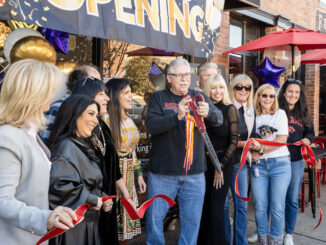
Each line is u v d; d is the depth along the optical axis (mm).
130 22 2896
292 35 4875
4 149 1331
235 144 2932
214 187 2900
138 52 4648
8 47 2791
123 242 2926
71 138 1717
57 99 2268
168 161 2580
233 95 3350
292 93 3559
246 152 2881
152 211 2633
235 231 3258
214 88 2967
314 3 8664
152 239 2652
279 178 3121
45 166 1454
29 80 1369
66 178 1601
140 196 3951
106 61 4383
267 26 7195
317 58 6395
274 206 3150
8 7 2078
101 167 1981
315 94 8906
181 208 2727
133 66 4605
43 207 1459
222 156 2900
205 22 3785
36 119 1433
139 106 4531
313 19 8664
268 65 5184
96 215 1833
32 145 1418
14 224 1317
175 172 2576
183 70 2619
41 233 1312
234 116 2928
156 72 4727
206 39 3818
